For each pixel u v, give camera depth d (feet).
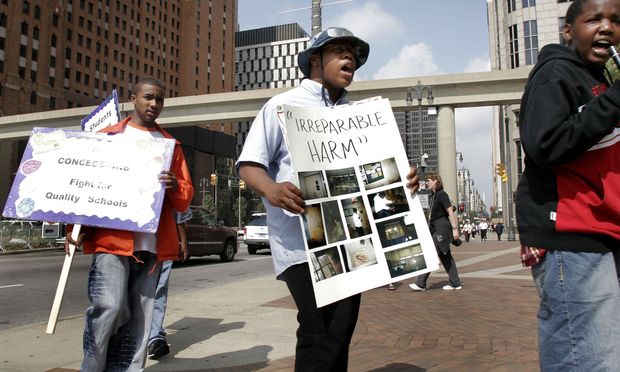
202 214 49.03
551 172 5.78
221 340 15.31
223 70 373.81
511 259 47.57
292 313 19.65
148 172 9.72
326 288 6.72
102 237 9.27
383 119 7.59
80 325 18.21
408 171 7.36
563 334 5.60
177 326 17.58
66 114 130.93
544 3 173.37
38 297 26.63
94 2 263.70
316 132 7.20
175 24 335.47
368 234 7.06
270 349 14.10
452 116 103.30
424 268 7.05
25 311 22.56
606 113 5.01
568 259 5.54
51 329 9.33
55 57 232.32
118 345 9.68
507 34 183.32
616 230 5.36
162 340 13.51
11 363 12.87
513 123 165.07
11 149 196.24
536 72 5.92
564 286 5.56
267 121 7.49
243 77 517.96
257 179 7.00
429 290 25.85
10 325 19.62
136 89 10.71
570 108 5.47
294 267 7.20
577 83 5.61
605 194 5.34
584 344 5.39
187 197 10.11
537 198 5.89
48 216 9.35
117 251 9.17
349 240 6.97
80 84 252.21
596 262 5.43
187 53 339.98
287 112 6.97
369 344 14.32
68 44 245.45
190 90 338.34
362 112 7.57
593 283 5.40
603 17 5.74
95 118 14.34
